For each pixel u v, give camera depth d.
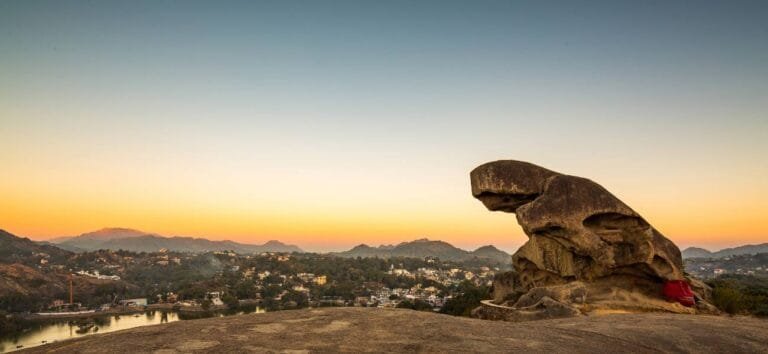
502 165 27.03
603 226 24.48
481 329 9.46
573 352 8.48
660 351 9.41
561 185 25.09
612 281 24.88
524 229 25.81
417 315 10.27
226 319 9.63
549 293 22.83
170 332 8.34
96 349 7.25
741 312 25.27
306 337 8.20
